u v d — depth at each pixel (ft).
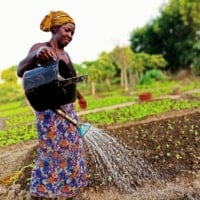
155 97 75.77
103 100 85.30
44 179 11.59
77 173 11.71
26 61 10.57
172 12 157.07
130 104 67.36
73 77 10.35
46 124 11.27
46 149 11.45
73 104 11.62
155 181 18.74
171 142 26.81
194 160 21.57
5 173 24.81
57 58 10.59
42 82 10.25
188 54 150.00
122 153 20.26
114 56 135.03
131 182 18.69
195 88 88.89
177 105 54.13
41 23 11.14
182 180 18.75
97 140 12.58
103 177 19.53
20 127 53.62
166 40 163.63
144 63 148.97
